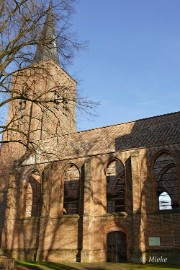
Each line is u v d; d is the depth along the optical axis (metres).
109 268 23.34
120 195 36.47
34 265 24.39
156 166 34.84
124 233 28.95
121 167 36.00
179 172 28.44
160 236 27.03
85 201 31.14
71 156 36.00
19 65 20.23
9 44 19.44
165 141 31.62
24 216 35.53
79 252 30.06
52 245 31.81
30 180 38.66
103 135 38.47
